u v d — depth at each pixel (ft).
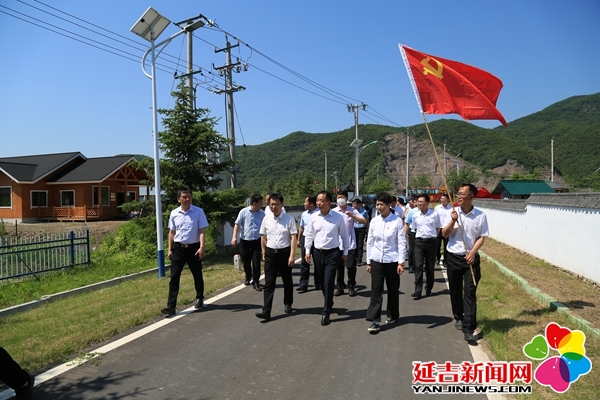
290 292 22.12
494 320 19.79
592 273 26.91
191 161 42.73
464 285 18.16
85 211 93.56
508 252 43.42
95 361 15.58
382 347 17.03
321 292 27.66
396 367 15.07
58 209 95.09
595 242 26.55
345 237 21.13
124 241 48.37
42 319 21.83
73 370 14.85
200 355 16.16
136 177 106.42
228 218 43.42
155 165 34.37
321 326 19.85
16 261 32.99
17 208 92.73
